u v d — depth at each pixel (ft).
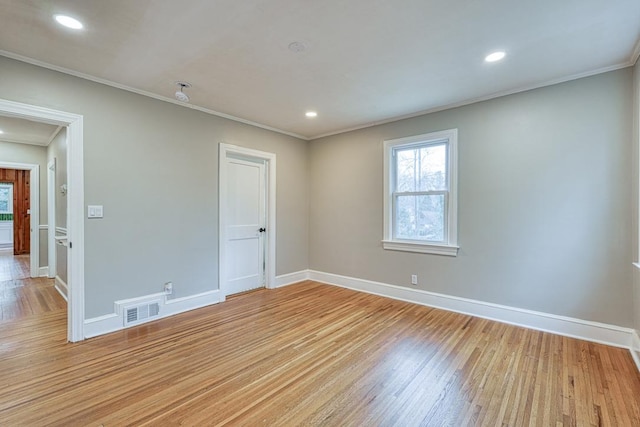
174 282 11.39
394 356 8.16
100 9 6.15
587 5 5.99
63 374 7.20
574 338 9.25
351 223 15.05
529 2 5.91
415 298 12.78
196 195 12.04
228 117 13.06
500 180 10.64
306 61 8.34
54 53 7.92
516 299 10.40
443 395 6.45
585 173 9.16
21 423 5.56
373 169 14.17
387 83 9.74
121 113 9.96
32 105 8.28
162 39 7.28
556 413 5.87
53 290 14.51
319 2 5.92
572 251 9.39
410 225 13.08
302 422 5.63
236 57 8.12
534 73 9.04
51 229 16.78
